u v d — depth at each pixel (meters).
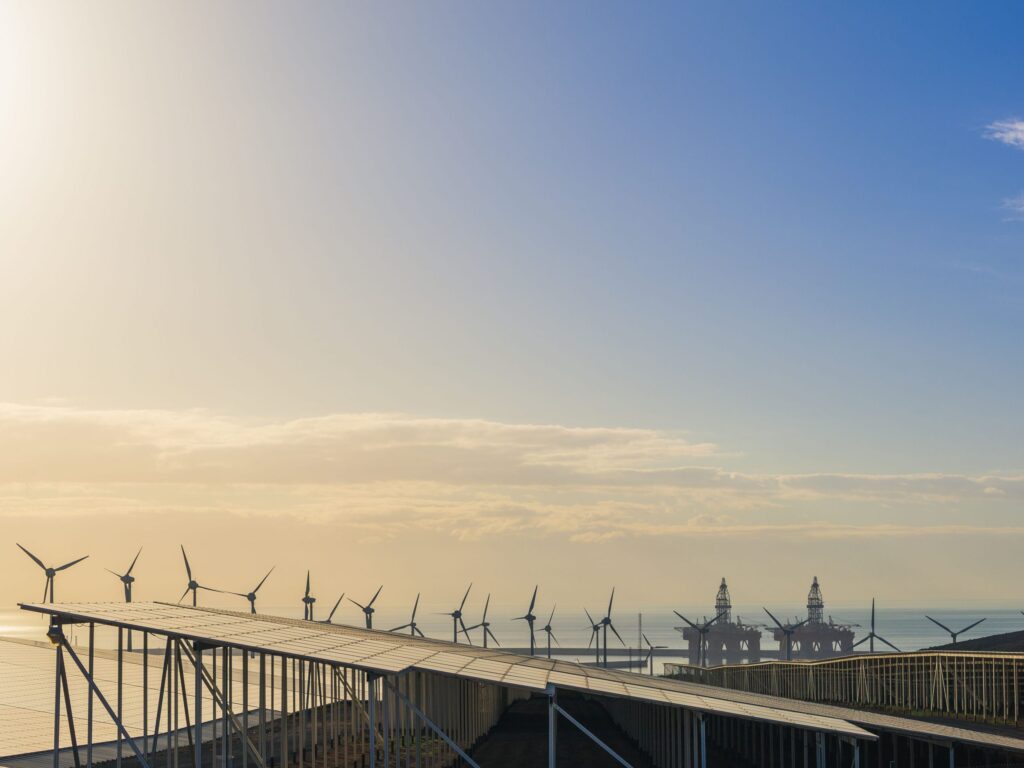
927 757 90.44
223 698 71.25
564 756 111.25
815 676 185.38
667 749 98.31
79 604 69.94
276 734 118.06
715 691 90.25
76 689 131.38
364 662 61.22
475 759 104.44
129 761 92.00
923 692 145.25
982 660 129.88
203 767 90.25
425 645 90.75
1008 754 87.44
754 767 108.69
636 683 79.06
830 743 97.56
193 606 88.81
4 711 113.25
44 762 89.69
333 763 98.12
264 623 79.94
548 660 108.88
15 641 175.62
